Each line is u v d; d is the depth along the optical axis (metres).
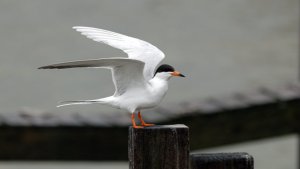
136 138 4.05
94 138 7.90
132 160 4.09
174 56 23.03
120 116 8.26
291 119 8.74
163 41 25.16
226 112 8.41
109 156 7.95
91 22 27.38
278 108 8.68
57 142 7.87
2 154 7.85
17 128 7.81
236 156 4.32
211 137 8.40
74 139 7.89
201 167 4.31
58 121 7.95
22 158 7.87
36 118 8.09
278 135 8.73
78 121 7.98
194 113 8.29
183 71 21.16
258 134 8.62
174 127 4.07
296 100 8.73
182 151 4.04
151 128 4.06
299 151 12.07
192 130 8.30
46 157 7.89
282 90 9.27
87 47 23.84
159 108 8.56
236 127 8.50
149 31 26.41
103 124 7.89
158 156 4.04
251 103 8.55
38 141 7.85
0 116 8.15
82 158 7.92
